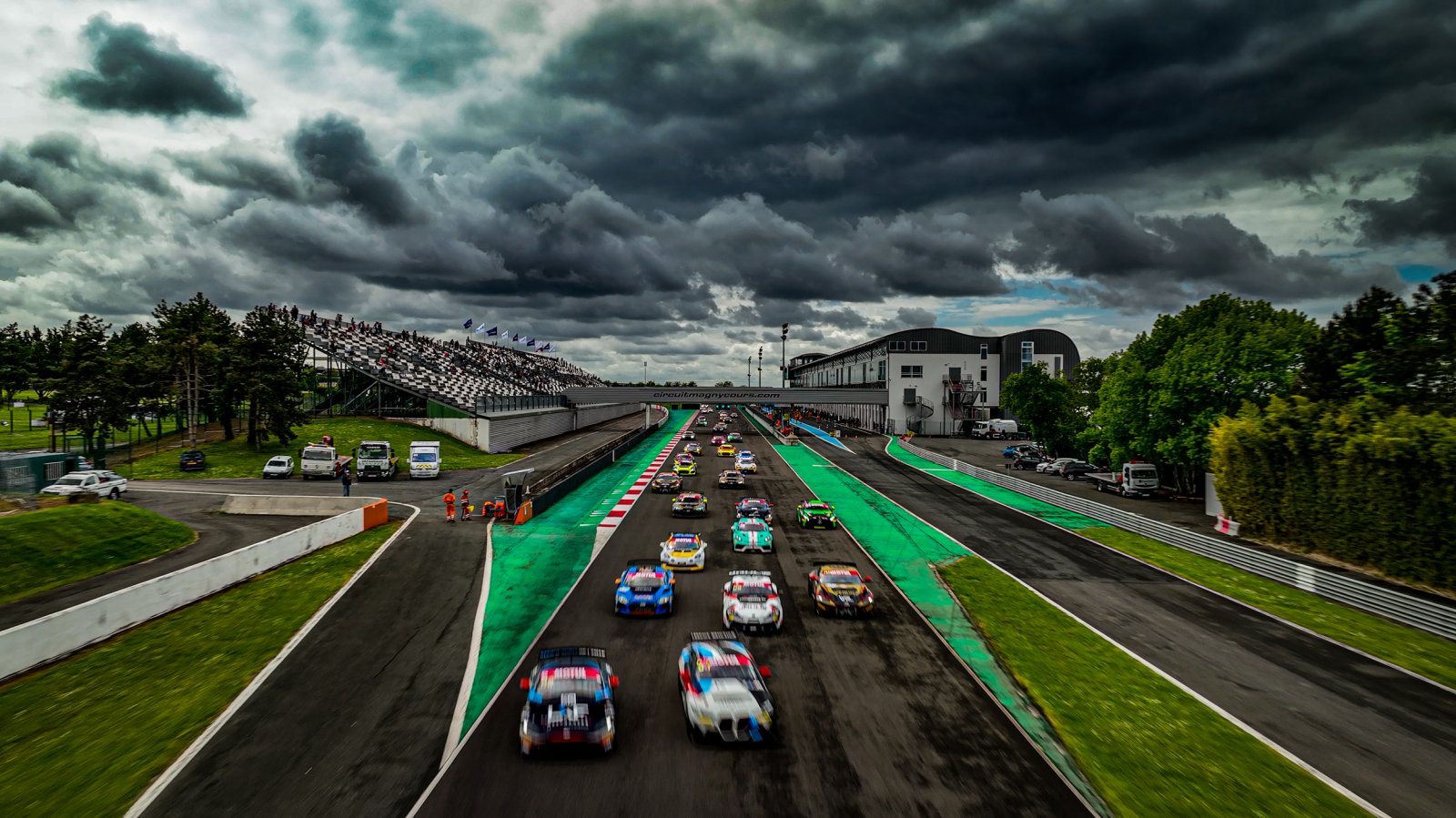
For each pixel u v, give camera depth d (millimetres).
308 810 10961
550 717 12586
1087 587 24906
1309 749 13656
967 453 74125
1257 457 31547
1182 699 15820
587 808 11031
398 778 11898
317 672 16312
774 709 13273
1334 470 27688
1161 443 42875
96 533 24906
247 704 14664
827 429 98688
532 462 58562
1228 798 11859
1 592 20312
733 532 30141
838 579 21812
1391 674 17375
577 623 19938
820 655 17953
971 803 11383
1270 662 18062
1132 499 44844
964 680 16578
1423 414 26625
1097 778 12359
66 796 11281
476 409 65312
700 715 13109
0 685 15023
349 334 88062
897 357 100750
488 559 26688
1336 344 32156
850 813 11016
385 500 32969
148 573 23203
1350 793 12125
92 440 55688
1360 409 27547
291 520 31938
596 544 29656
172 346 51000
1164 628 20641
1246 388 39438
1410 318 28203
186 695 15000
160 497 37781
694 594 23016
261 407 54438
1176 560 29062
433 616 20328
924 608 22141
